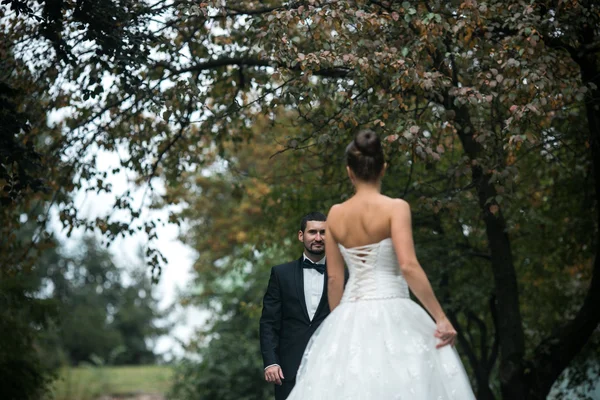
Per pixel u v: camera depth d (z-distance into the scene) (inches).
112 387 1005.2
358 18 251.4
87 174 341.4
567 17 258.1
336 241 167.0
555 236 398.0
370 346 156.8
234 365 657.0
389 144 263.9
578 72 285.7
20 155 276.8
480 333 422.9
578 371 413.1
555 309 426.6
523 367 323.6
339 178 373.4
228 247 798.5
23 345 432.5
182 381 721.0
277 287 239.1
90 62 284.0
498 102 281.6
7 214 352.8
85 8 272.4
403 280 162.7
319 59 252.2
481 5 244.8
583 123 328.8
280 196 400.5
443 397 153.4
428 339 158.9
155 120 369.1
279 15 251.8
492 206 258.5
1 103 278.1
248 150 765.3
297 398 161.0
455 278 394.9
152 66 338.0
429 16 240.7
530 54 244.1
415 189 335.9
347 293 163.9
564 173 374.6
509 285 327.0
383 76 265.9
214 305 786.2
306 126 364.8
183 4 269.6
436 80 248.2
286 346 233.3
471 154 303.1
